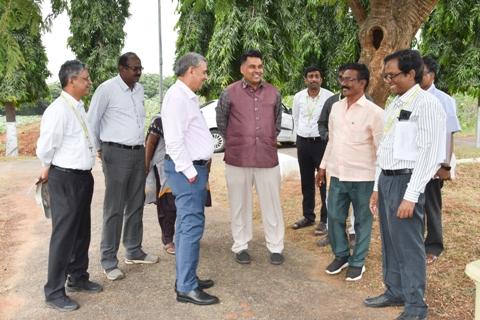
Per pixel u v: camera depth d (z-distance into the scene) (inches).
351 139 150.7
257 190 172.4
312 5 514.9
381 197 127.0
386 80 121.1
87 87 135.7
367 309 135.8
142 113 159.8
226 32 477.4
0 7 123.3
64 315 133.6
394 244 123.3
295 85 572.7
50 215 138.3
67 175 132.1
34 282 157.5
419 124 115.3
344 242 160.4
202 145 139.2
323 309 136.2
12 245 199.9
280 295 145.6
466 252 171.2
